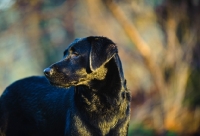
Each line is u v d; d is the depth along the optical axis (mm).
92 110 6586
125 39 17672
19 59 24266
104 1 15664
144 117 15188
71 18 19703
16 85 8016
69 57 6660
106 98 6570
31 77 8094
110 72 6570
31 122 7645
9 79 25500
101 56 6391
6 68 22953
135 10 16156
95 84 6570
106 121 6605
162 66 14992
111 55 6422
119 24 16609
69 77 6562
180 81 14680
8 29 20406
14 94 7930
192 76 15062
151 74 14992
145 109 15383
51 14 19406
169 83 14758
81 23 18578
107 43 6488
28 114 7660
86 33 19125
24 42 21906
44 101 7453
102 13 17250
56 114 7184
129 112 6828
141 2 16156
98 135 6602
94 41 6500
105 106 6578
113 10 15320
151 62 14922
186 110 14562
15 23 20094
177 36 15133
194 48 14922
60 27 22531
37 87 7758
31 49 22656
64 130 7016
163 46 15367
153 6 16109
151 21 16062
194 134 14008
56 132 7223
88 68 6555
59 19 20328
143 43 15086
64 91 7270
